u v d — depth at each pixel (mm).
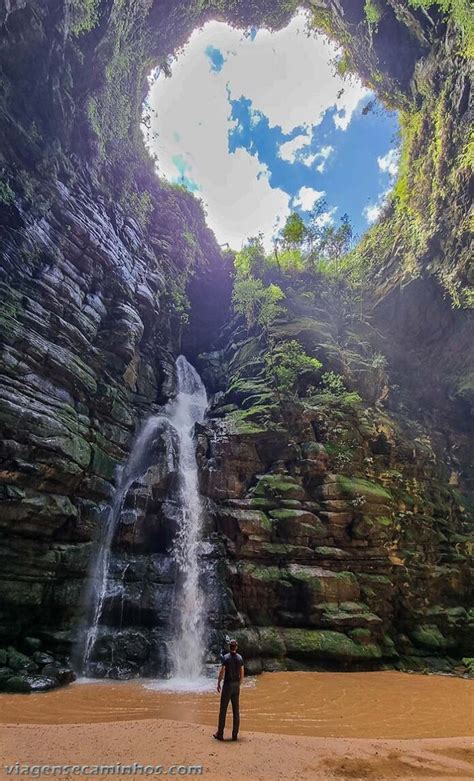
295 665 18359
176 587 18938
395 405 34594
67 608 17062
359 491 23266
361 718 12594
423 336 35500
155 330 33156
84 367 21906
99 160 30078
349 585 21000
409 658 20922
